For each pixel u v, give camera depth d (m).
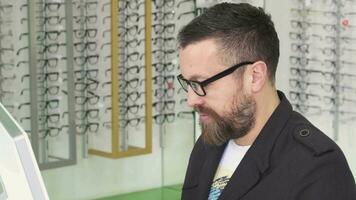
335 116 3.46
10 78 3.31
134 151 3.66
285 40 3.71
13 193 0.74
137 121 3.79
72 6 3.40
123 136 3.74
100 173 3.87
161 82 3.94
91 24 3.55
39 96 3.38
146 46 3.69
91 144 3.71
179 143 4.12
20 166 0.72
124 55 3.67
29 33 3.23
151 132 3.80
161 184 4.17
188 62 1.24
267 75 1.29
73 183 3.76
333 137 3.47
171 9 3.86
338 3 3.40
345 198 1.20
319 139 1.24
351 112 3.44
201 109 1.29
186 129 4.08
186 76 1.26
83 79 3.57
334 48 3.44
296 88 3.65
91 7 3.54
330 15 3.45
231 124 1.28
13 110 3.34
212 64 1.23
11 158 0.72
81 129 3.63
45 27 3.35
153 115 3.97
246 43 1.24
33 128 3.29
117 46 3.50
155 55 3.89
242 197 1.27
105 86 3.63
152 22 3.83
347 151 3.48
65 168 3.71
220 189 1.36
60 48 3.42
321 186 1.18
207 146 1.45
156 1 3.83
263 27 1.28
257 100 1.28
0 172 0.75
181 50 1.27
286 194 1.20
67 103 3.46
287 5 3.67
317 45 3.53
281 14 3.71
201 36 1.23
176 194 4.00
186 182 1.51
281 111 1.30
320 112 3.56
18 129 0.73
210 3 3.59
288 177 1.21
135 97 3.76
